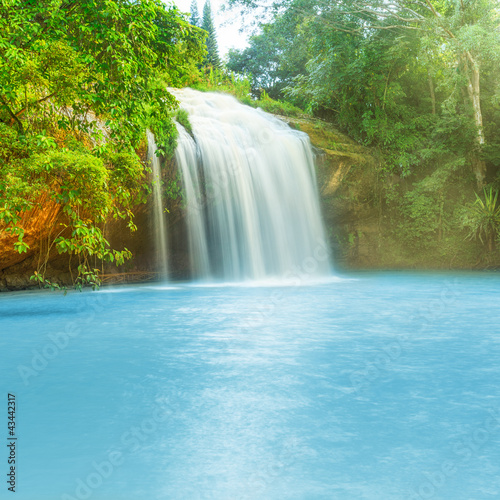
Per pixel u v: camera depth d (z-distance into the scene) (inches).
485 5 1009.5
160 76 545.0
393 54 1018.7
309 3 1033.5
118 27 416.5
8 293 647.1
